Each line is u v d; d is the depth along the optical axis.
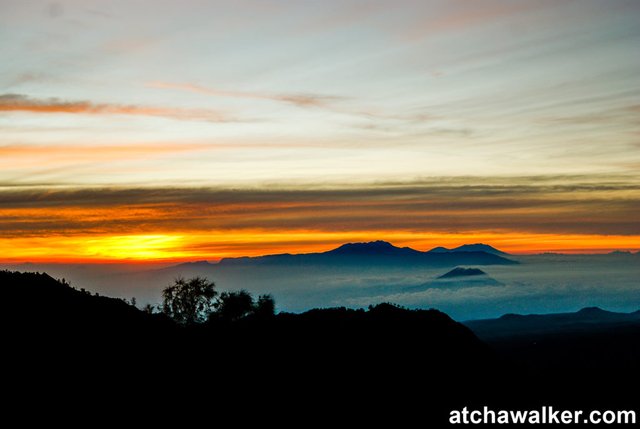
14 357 45.06
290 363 56.91
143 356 51.12
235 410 47.97
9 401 40.69
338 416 50.62
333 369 57.34
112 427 41.16
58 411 41.19
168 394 47.06
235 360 55.50
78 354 47.94
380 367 59.53
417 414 53.78
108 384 45.72
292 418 49.06
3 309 50.41
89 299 57.62
